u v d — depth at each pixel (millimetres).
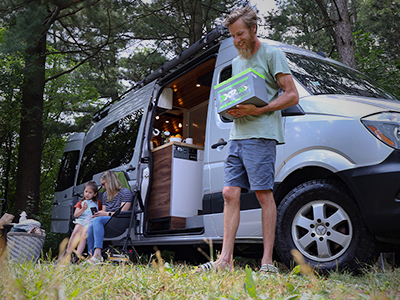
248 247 4188
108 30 13094
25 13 9898
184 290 1710
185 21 12508
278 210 3336
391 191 2742
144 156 5312
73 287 1711
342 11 8867
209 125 4195
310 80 3707
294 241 3240
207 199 4020
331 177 3186
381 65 9523
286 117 3436
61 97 15867
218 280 1902
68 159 8453
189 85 6270
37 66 10711
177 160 4965
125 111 6316
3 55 10609
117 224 4660
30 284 1629
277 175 3365
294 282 2002
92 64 14305
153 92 5645
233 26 2871
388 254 3531
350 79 4113
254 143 2758
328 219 3086
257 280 1946
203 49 5207
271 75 2865
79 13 12734
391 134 2871
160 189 5066
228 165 2879
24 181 10711
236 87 2740
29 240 4371
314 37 15039
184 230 4543
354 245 2943
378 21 21516
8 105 11633
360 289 2047
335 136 3084
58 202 8188
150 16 13000
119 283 1879
